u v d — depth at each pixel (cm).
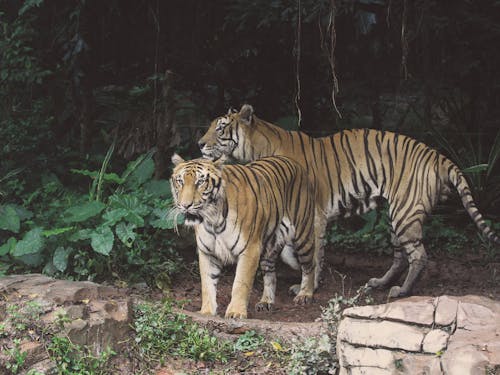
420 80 1289
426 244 1178
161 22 1356
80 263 905
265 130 1011
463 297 635
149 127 1250
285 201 890
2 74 1162
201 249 811
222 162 793
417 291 986
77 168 1194
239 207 799
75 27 1250
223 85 1354
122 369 673
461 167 1261
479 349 554
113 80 1394
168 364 691
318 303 923
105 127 1354
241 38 1303
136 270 944
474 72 1365
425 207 952
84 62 1261
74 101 1301
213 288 817
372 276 1055
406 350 584
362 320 625
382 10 1209
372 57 1291
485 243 1133
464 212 1251
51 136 1155
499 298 945
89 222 952
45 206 1043
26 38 1186
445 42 1292
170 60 1360
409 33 1228
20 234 999
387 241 1144
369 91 1304
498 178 1270
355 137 995
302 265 929
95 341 665
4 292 699
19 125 1130
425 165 951
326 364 657
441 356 564
